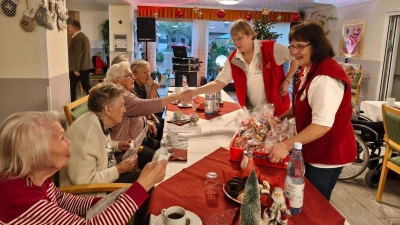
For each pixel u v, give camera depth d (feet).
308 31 4.48
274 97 8.00
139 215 5.53
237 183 4.08
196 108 9.45
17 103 8.18
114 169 5.38
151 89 11.06
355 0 21.80
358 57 22.07
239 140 5.68
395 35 19.16
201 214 3.67
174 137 6.19
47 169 3.35
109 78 7.76
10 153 3.12
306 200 4.03
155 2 25.79
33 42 7.91
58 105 8.89
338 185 10.15
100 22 25.54
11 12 7.67
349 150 4.79
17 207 3.03
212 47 30.09
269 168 5.08
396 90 20.58
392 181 10.36
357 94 20.48
